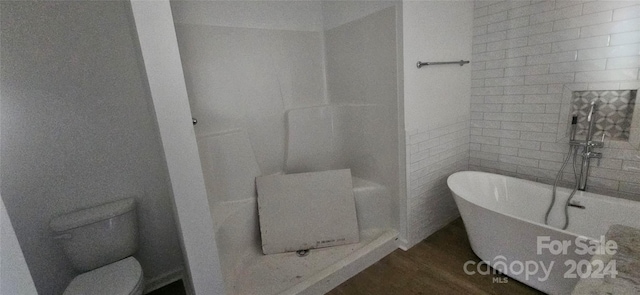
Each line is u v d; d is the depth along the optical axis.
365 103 2.34
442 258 2.11
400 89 2.02
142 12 1.14
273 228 2.19
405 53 1.95
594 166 1.97
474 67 2.47
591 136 1.92
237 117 2.22
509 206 2.23
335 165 2.72
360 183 2.43
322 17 2.59
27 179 1.58
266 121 2.39
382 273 2.00
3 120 1.49
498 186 2.27
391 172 2.24
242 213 2.15
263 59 2.30
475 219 1.89
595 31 1.81
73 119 1.65
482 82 2.45
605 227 1.80
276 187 2.27
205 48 2.01
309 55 2.57
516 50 2.20
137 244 1.83
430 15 2.06
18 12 1.47
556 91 2.04
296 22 2.45
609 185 1.92
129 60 1.76
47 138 1.60
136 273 1.57
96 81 1.69
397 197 2.24
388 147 2.22
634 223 1.69
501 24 2.24
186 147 1.31
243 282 1.88
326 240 2.20
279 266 2.02
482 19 2.34
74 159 1.68
